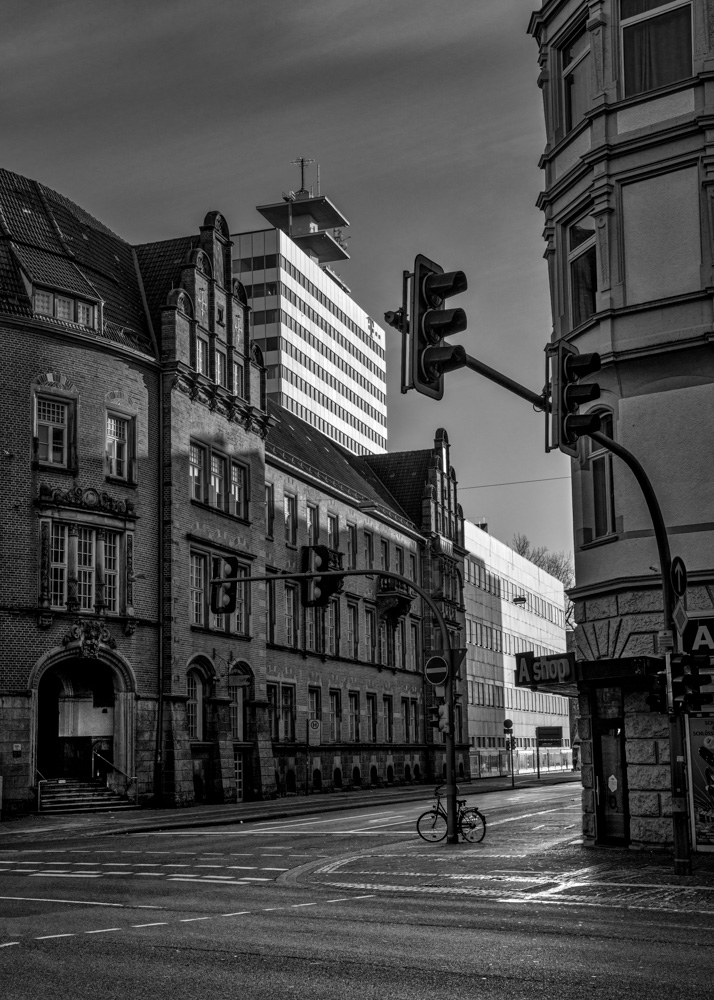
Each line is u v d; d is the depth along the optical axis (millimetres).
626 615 24188
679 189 24406
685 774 19891
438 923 14898
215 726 48000
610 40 25453
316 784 60188
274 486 58375
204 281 50562
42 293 42844
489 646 99875
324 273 128750
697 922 14992
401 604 72875
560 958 12273
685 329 23969
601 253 25172
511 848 24875
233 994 10477
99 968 11711
